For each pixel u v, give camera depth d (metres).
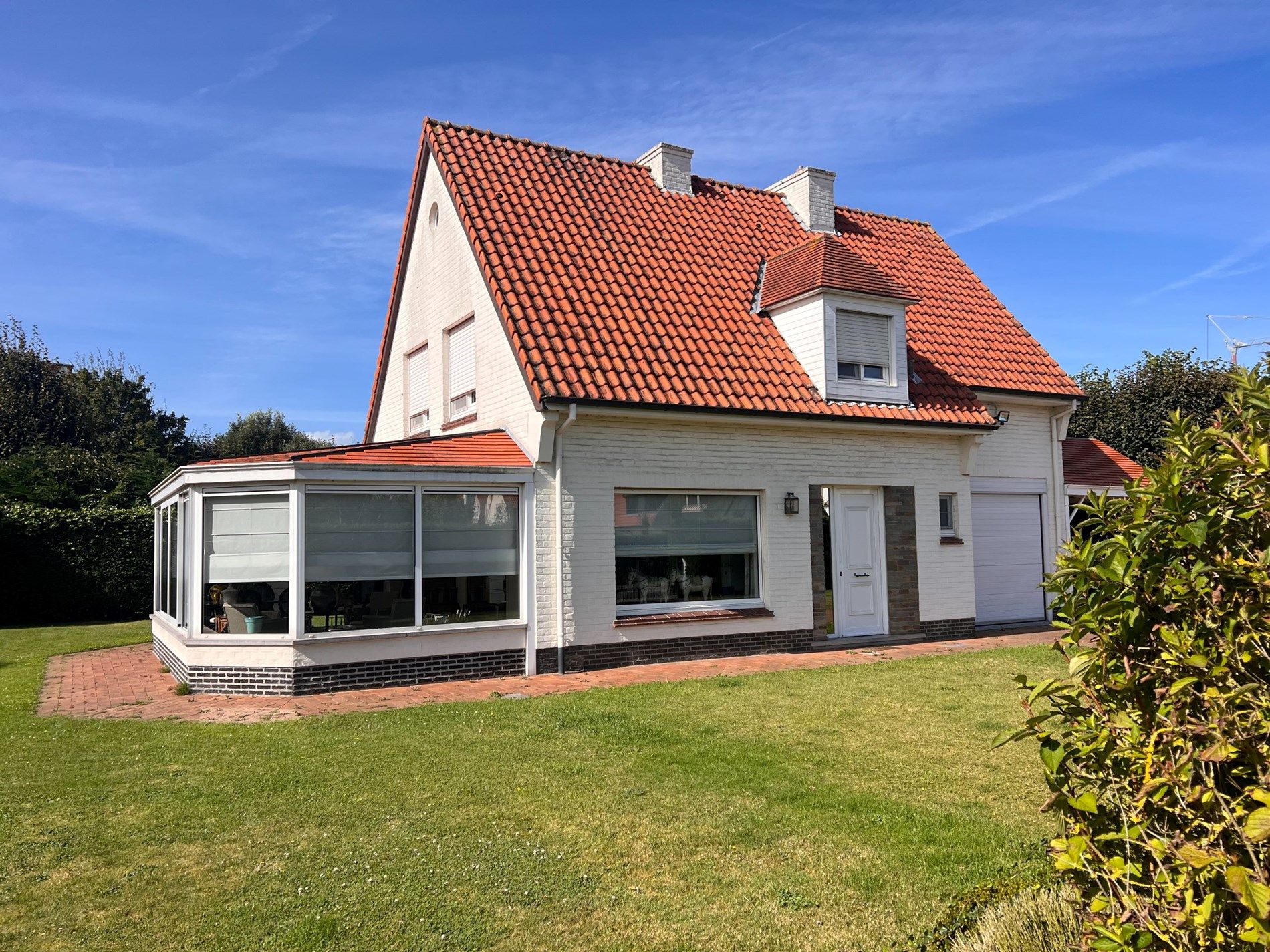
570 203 15.84
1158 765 3.17
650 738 8.46
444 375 16.09
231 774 7.43
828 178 18.97
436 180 16.50
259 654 11.14
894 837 5.86
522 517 12.48
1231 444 3.32
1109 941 3.25
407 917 4.84
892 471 15.22
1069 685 3.49
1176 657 3.15
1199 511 3.24
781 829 6.04
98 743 8.55
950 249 20.39
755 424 13.90
